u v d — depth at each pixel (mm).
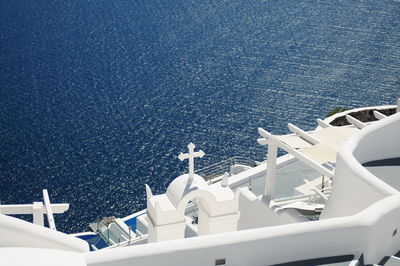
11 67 108562
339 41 122188
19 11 129000
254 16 132500
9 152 86500
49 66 109625
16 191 78312
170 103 100562
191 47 119250
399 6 137250
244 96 103000
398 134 14719
